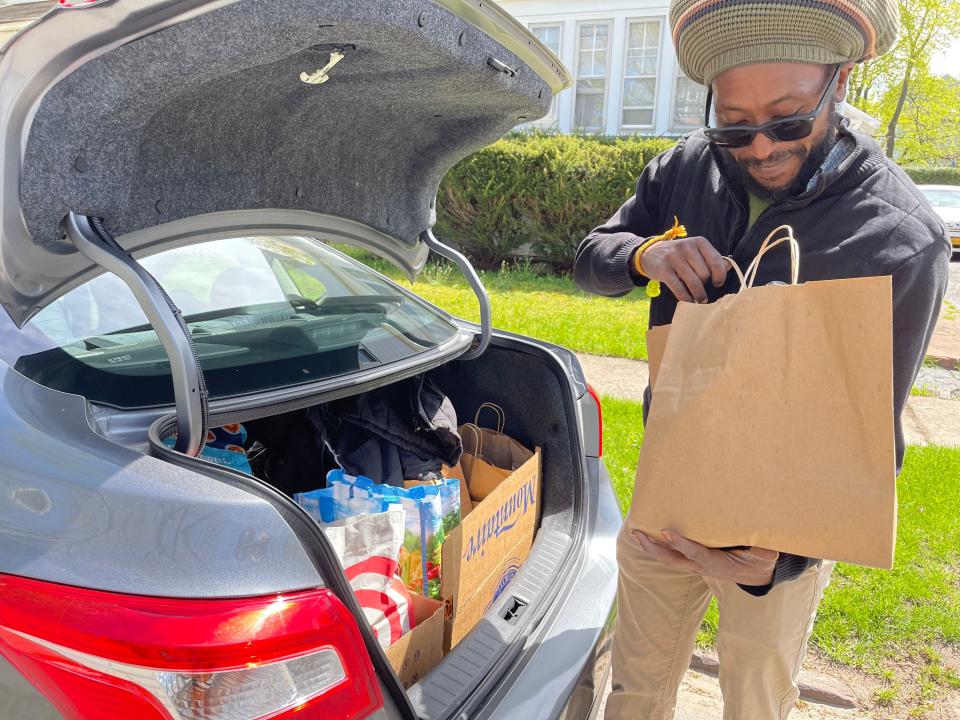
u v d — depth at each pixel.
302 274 2.11
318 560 1.12
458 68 1.46
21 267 1.33
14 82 1.15
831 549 1.19
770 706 1.65
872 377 1.12
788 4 1.19
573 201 9.26
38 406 1.36
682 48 1.35
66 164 1.26
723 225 1.56
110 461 1.21
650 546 1.38
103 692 1.03
